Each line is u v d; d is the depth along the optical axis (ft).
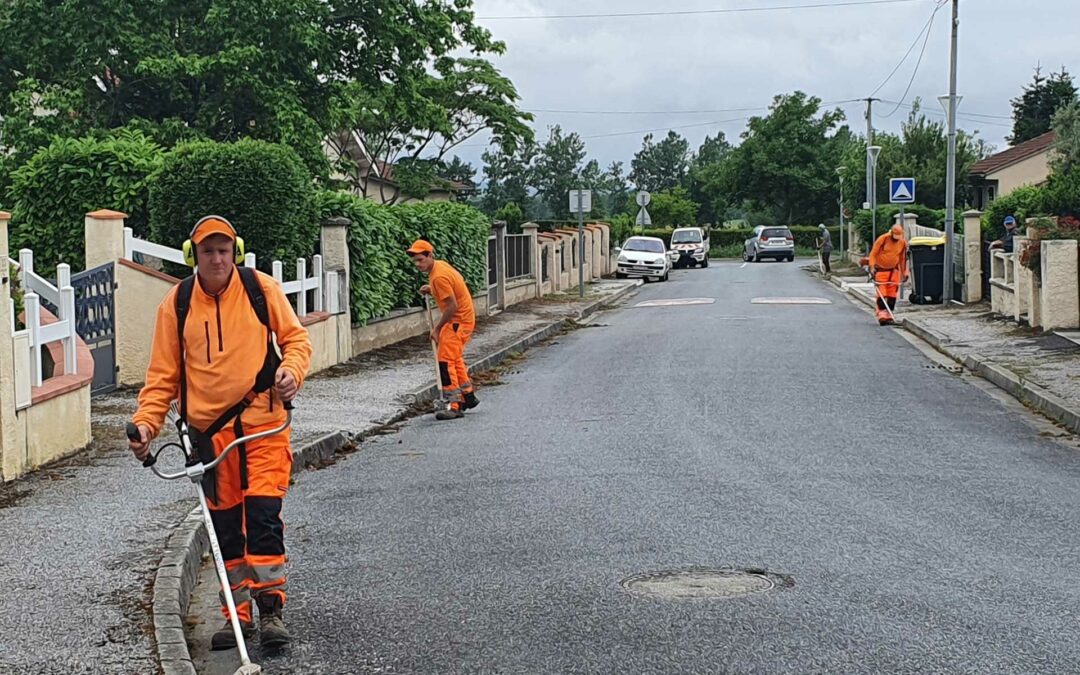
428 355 63.36
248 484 18.75
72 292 35.91
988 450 35.45
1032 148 184.96
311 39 88.63
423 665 17.95
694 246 189.26
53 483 30.71
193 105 90.17
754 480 31.04
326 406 45.85
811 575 21.97
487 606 20.79
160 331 18.71
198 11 89.61
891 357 60.54
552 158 350.84
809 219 295.89
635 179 510.58
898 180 92.38
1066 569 22.15
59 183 55.16
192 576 23.45
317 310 57.62
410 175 146.20
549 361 63.62
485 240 91.04
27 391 31.55
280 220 54.24
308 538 26.58
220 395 18.57
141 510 27.58
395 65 98.27
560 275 128.06
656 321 86.89
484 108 151.43
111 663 17.71
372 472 34.50
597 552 24.14
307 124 87.20
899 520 26.32
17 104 82.84
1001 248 78.89
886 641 18.12
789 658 17.51
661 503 28.48
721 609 20.01
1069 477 31.24
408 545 25.50
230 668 18.45
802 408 44.04
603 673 17.20
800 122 291.99
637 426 40.65
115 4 83.87
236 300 18.72
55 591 21.27
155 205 53.98
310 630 19.95
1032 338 62.49
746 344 67.56
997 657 17.34
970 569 22.18
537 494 30.09
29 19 84.99
